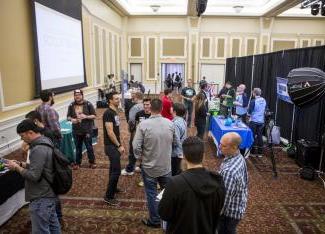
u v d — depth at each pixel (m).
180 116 3.80
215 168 5.16
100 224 3.35
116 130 3.68
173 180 1.70
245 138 5.30
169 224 1.76
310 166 4.86
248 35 16.98
